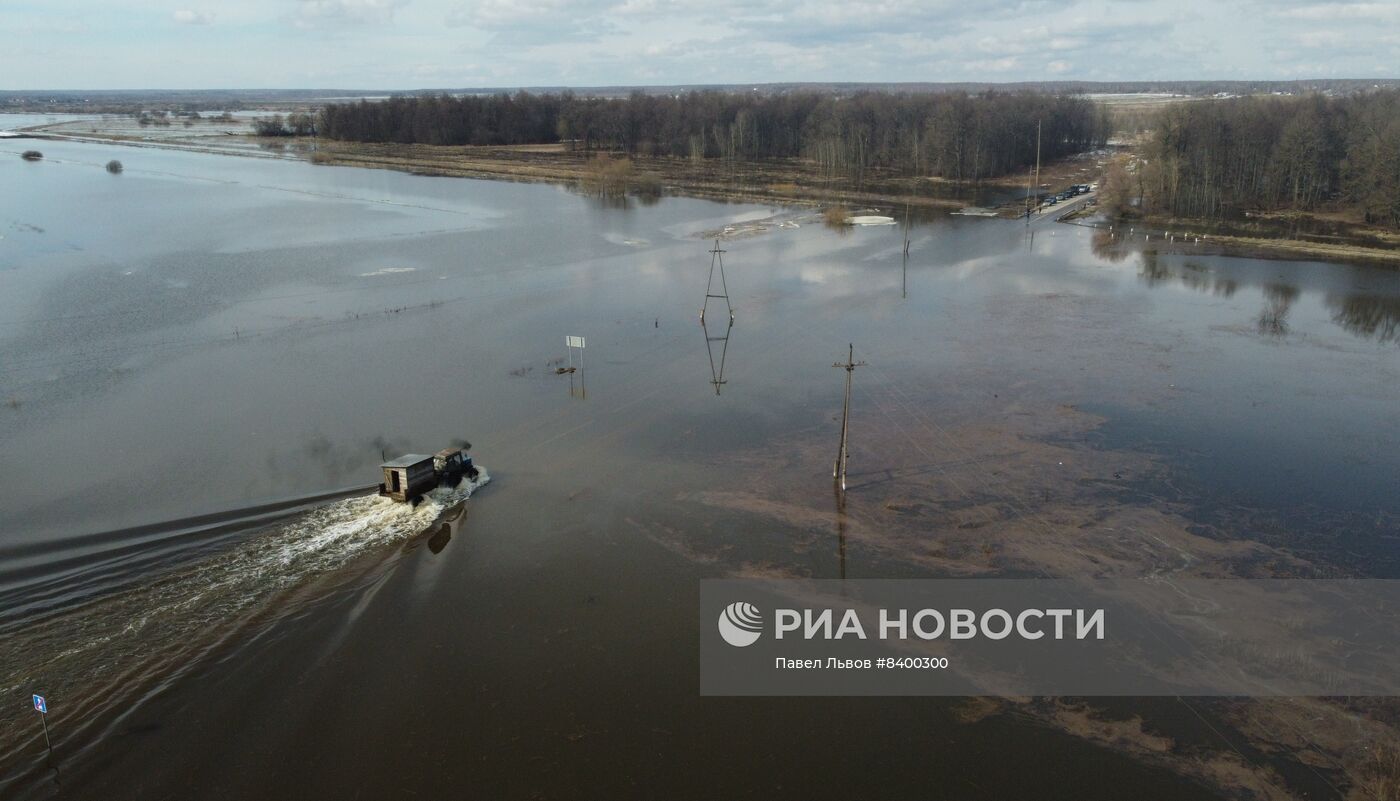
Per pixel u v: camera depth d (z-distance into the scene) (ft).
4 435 146.10
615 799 75.41
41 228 341.41
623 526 120.57
